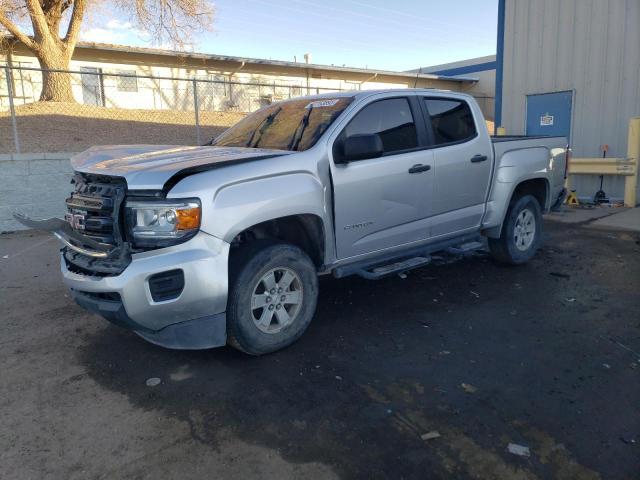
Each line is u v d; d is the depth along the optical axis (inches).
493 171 226.1
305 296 165.2
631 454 111.0
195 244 138.4
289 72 1044.5
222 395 138.6
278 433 121.1
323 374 148.7
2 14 639.8
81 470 109.8
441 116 208.4
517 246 247.9
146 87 895.7
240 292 149.2
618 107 434.3
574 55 455.5
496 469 107.0
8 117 623.5
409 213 193.0
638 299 205.2
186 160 150.5
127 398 138.3
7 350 169.8
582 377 144.2
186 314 141.0
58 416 130.3
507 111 510.3
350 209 173.5
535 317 188.5
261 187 149.9
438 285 226.7
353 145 163.6
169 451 115.5
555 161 259.1
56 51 689.0
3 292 230.1
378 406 131.2
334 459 111.3
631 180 416.5
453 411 128.3
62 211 385.7
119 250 139.5
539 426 121.5
